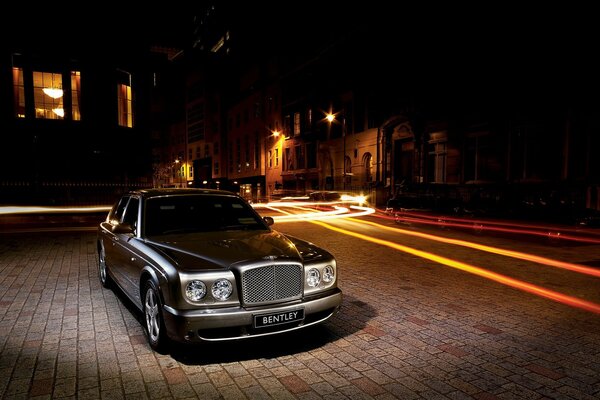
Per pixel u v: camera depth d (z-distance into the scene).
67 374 3.34
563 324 4.62
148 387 3.13
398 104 26.58
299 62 40.12
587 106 15.54
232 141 58.38
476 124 20.72
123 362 3.57
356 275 7.07
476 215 16.84
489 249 9.90
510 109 18.81
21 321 4.62
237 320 3.42
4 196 20.52
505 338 4.20
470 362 3.62
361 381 3.27
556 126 16.72
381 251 9.59
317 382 3.24
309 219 18.59
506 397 3.03
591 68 15.40
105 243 5.87
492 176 19.92
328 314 4.04
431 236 12.40
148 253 3.97
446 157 22.81
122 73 25.77
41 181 22.27
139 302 4.25
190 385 3.17
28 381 3.21
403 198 19.81
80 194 22.16
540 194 16.19
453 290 6.09
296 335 4.25
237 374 3.37
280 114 43.91
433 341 4.11
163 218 4.68
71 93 23.80
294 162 41.34
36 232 13.22
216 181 61.75
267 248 4.00
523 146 18.30
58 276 6.89
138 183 25.61
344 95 32.75
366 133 30.02
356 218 19.17
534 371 3.45
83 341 4.05
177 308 3.39
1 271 7.26
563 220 14.17
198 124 68.69
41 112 23.33
